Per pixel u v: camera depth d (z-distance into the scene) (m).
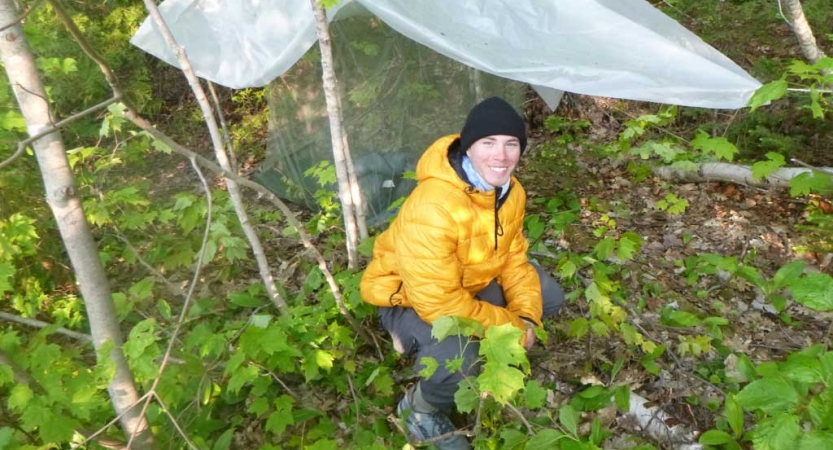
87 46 1.32
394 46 3.70
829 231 3.16
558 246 3.55
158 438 1.99
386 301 2.25
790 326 2.78
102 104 1.44
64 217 1.50
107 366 1.54
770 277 3.13
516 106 4.48
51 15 4.17
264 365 2.41
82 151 2.80
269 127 4.36
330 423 2.27
